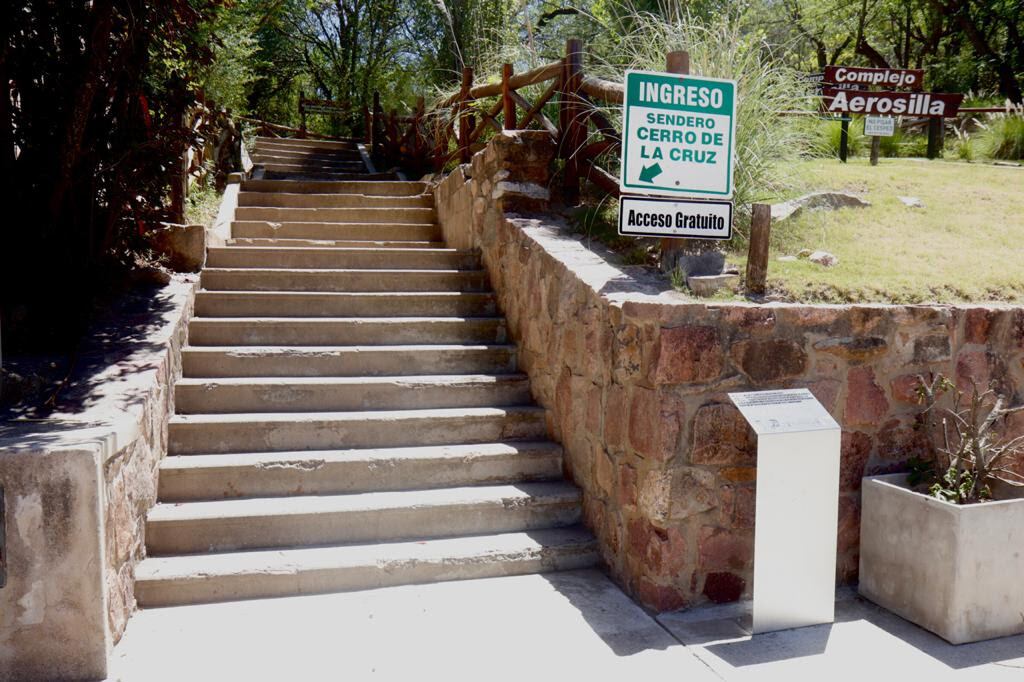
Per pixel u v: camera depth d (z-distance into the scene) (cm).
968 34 1736
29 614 280
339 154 1355
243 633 323
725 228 402
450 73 1538
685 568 349
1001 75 1681
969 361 388
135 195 472
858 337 368
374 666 299
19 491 276
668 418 340
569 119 557
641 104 384
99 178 450
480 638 323
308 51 2275
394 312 557
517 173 558
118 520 317
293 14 2167
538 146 559
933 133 939
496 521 409
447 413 459
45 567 279
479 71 865
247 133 1291
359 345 521
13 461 275
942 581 324
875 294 399
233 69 1105
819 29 2014
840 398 368
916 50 2138
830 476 336
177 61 489
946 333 383
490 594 365
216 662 299
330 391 467
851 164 805
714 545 353
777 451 326
